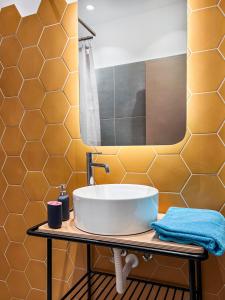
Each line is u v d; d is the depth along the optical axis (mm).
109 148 1264
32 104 1411
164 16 1163
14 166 1471
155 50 1184
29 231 995
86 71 1307
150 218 938
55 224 987
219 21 1060
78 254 1346
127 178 1233
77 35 1314
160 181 1175
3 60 1470
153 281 1197
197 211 1004
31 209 1438
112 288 1274
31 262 1457
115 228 888
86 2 1300
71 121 1334
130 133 1232
